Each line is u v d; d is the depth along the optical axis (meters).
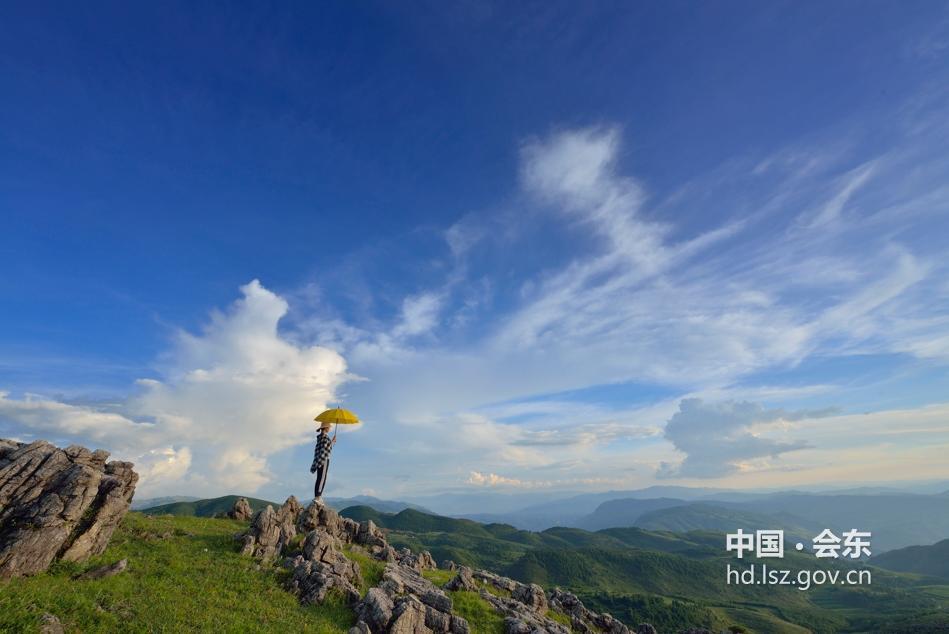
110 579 28.28
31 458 30.47
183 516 49.84
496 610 45.34
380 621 33.12
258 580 35.00
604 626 61.84
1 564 25.58
